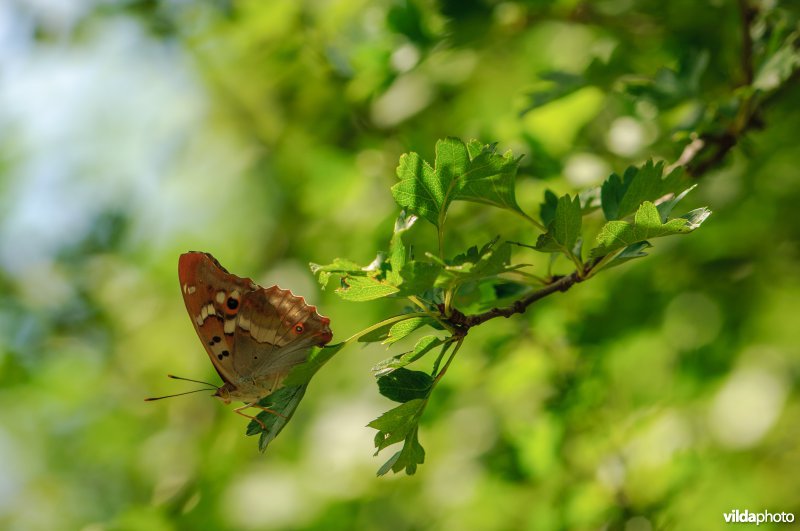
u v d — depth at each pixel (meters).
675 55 1.37
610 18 1.37
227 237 1.76
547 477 1.34
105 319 1.70
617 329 1.36
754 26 1.32
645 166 1.23
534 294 1.23
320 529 1.42
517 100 1.37
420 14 1.37
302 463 1.45
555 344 1.35
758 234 1.40
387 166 1.39
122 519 1.42
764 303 1.41
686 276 1.39
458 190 1.22
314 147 1.42
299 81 1.41
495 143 1.22
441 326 1.23
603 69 1.34
